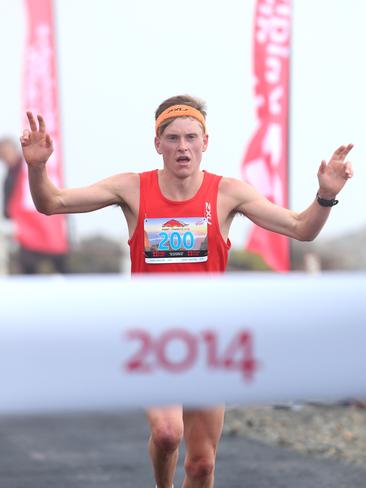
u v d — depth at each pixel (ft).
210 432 41.06
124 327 21.17
